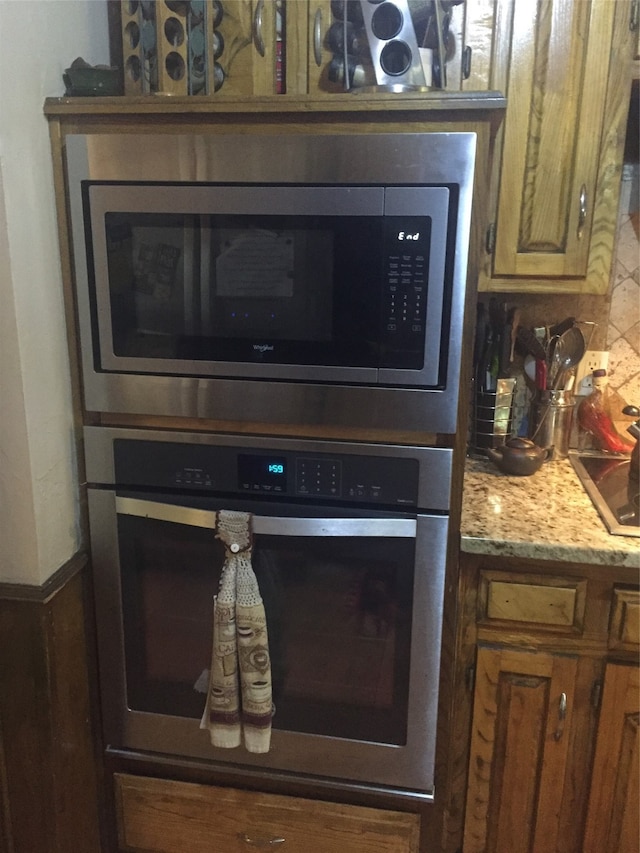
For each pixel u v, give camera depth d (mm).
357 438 1286
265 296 1229
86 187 1239
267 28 1376
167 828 1548
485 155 1132
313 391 1253
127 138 1205
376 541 1292
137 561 1407
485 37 1393
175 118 1202
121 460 1365
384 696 1381
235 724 1358
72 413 1370
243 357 1261
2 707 1358
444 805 1435
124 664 1465
